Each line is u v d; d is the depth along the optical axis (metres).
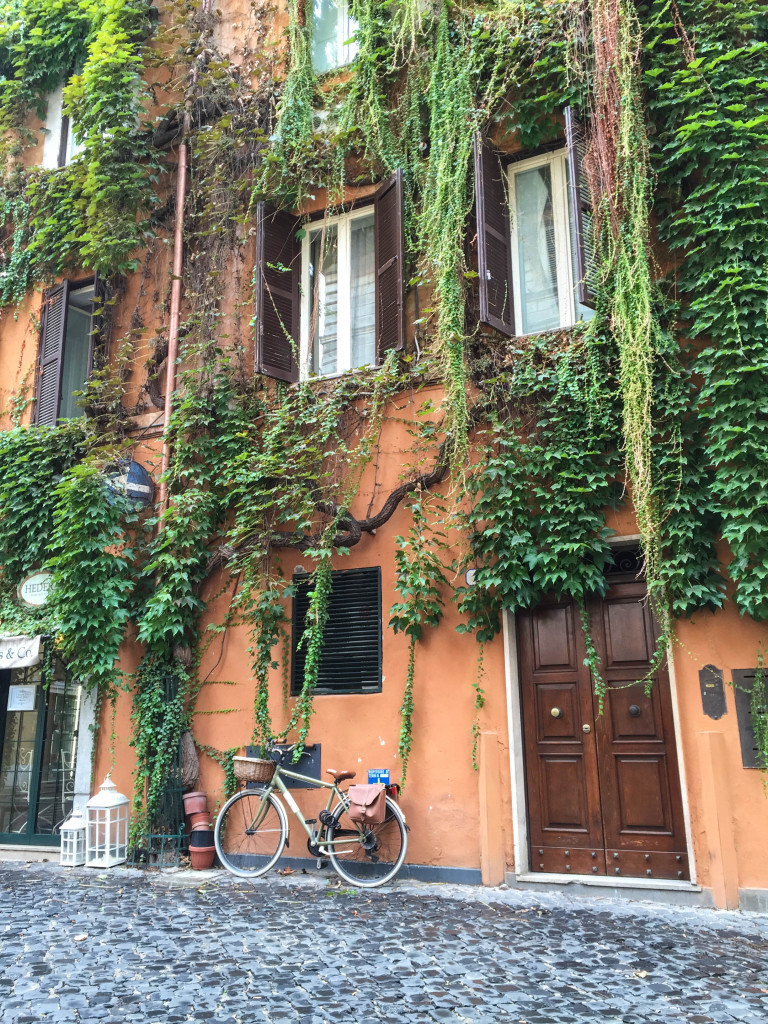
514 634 6.93
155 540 8.43
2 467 9.88
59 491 8.57
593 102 6.90
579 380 6.72
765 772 5.76
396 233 7.88
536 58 7.27
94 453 8.96
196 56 9.44
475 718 6.82
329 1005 3.92
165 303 9.52
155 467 9.05
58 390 10.08
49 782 8.96
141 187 9.50
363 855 6.94
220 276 9.11
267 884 6.68
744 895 5.64
